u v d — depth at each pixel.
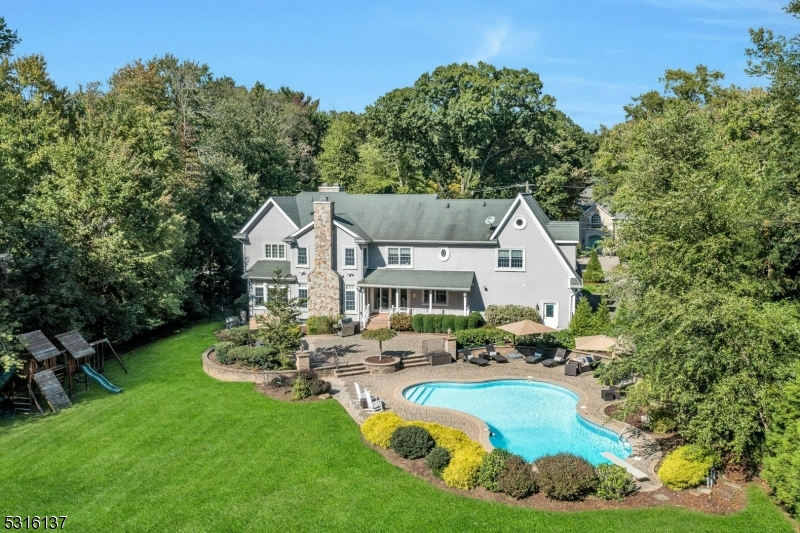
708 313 16.92
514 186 60.62
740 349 16.84
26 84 44.06
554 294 39.06
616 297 20.94
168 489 18.23
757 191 20.70
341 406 25.42
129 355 35.12
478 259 40.22
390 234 42.00
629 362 19.53
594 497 17.42
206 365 31.19
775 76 21.66
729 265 18.66
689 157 21.00
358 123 81.94
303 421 23.59
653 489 17.94
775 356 17.02
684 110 22.42
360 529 15.91
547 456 18.84
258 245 44.16
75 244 32.59
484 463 18.30
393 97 61.28
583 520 16.11
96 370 31.09
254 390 27.67
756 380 16.48
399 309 40.97
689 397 17.03
